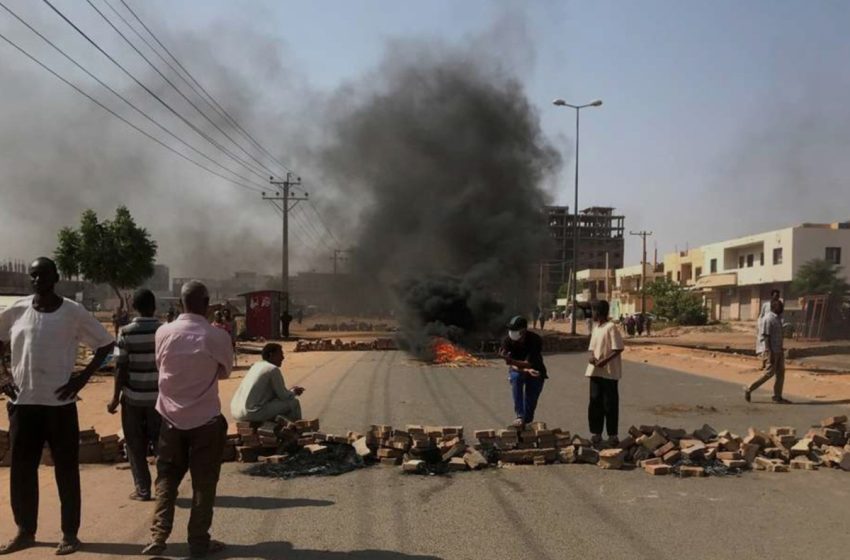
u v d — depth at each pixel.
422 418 10.61
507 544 4.89
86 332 4.93
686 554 4.69
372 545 4.89
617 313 82.25
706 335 46.31
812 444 7.52
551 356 25.16
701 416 10.73
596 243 130.00
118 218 41.62
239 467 7.23
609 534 5.10
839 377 15.95
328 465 7.16
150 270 42.69
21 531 4.86
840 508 5.75
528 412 8.55
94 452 7.52
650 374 17.53
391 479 6.72
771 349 12.06
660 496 6.11
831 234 53.00
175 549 4.84
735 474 6.89
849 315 41.16
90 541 5.02
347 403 12.30
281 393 7.78
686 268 75.19
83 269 40.94
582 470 7.05
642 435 7.60
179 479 4.83
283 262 43.91
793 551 4.74
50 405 4.74
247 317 36.91
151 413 6.02
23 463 4.84
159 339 4.78
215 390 4.79
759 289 58.09
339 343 27.52
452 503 5.91
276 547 4.85
